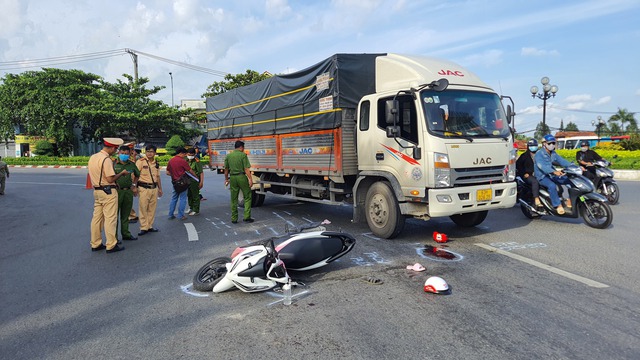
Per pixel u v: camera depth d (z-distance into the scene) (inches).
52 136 1501.0
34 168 1363.2
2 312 175.2
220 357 130.4
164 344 140.6
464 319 151.6
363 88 308.0
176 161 382.3
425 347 132.0
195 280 196.2
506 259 225.5
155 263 241.8
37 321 164.4
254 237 301.4
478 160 258.1
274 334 144.7
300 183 369.1
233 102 456.8
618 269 205.2
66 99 1497.3
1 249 290.4
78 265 243.6
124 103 1471.5
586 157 424.2
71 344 143.5
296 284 192.1
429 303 167.3
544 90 796.6
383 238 278.2
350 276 203.6
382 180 283.0
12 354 138.0
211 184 749.9
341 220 355.9
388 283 192.2
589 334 138.3
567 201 310.0
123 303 180.2
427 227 312.7
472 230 300.4
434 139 248.1
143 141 1557.6
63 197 590.2
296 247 203.9
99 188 268.4
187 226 349.1
